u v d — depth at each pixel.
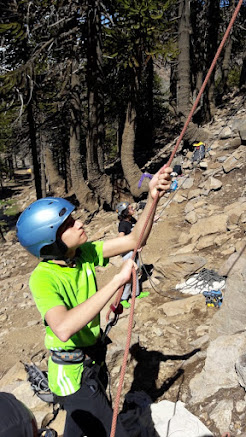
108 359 4.18
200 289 5.92
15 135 19.42
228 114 18.02
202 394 3.37
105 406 1.96
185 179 12.71
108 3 12.12
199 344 4.34
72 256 1.88
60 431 3.58
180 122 14.90
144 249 8.80
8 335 6.78
